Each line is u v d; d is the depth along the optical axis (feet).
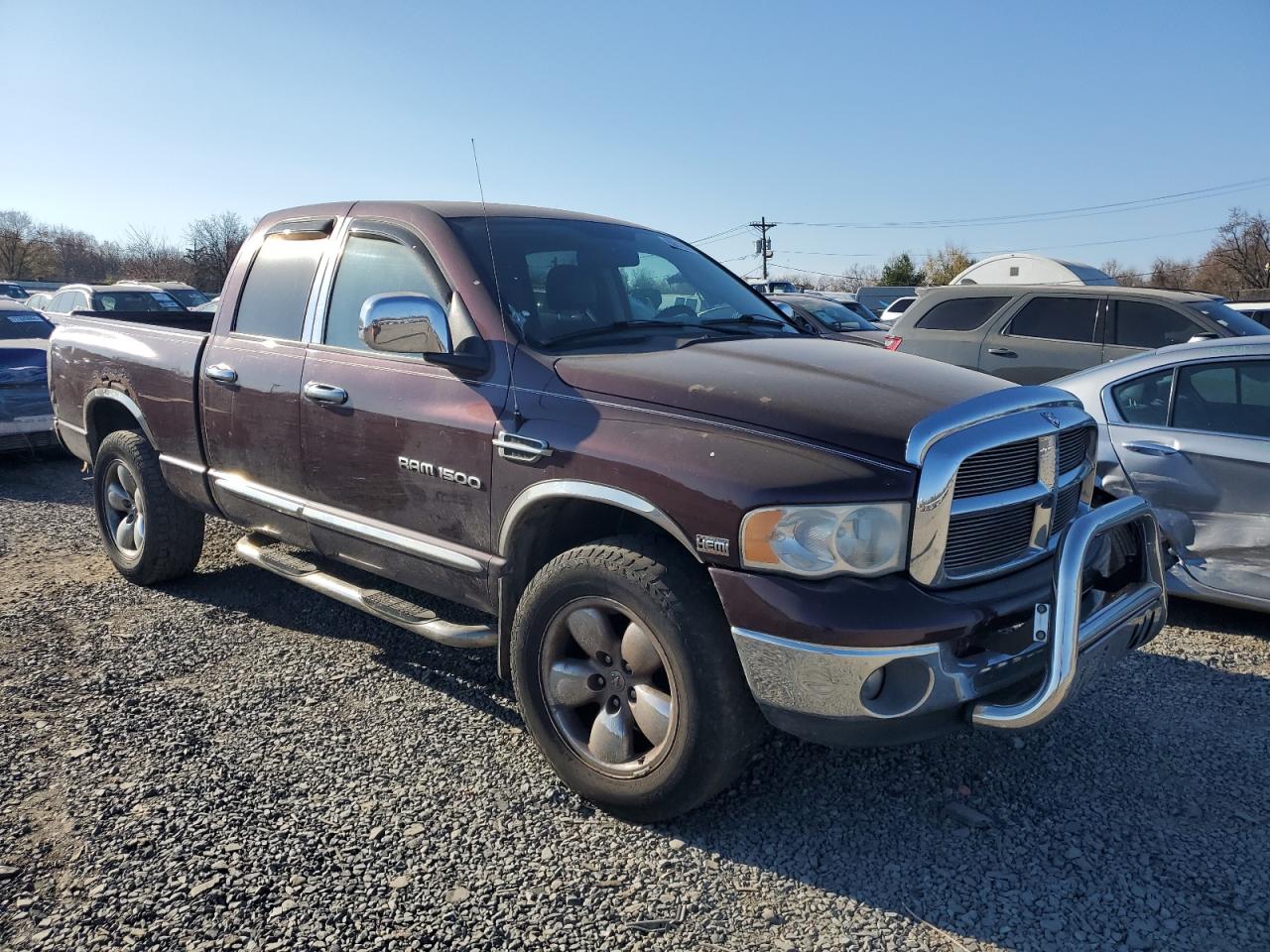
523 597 10.80
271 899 8.91
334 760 11.46
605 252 13.73
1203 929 8.70
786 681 8.95
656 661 9.83
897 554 8.92
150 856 9.52
